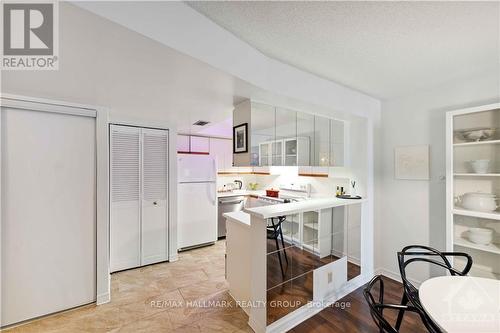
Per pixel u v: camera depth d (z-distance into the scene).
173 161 3.41
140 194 3.14
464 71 2.11
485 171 2.11
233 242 2.35
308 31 1.49
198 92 1.89
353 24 1.41
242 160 2.19
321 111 2.52
